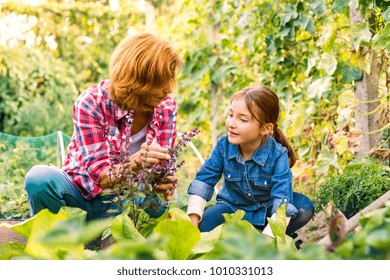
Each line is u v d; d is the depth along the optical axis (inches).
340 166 120.6
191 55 191.3
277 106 91.3
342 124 117.3
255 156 92.4
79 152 92.7
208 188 94.2
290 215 85.8
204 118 208.2
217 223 94.0
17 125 266.8
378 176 92.4
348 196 90.8
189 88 217.9
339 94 126.2
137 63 81.2
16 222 103.8
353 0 110.7
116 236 55.0
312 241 107.0
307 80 137.3
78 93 309.3
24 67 273.3
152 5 283.3
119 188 74.7
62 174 91.5
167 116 95.7
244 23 165.3
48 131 273.7
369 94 118.3
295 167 140.6
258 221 92.7
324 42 121.9
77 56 316.8
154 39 83.9
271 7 153.6
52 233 35.9
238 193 95.3
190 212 91.6
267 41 153.4
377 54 117.0
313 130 140.1
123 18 326.3
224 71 184.2
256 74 175.9
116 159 81.9
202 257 53.0
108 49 325.1
